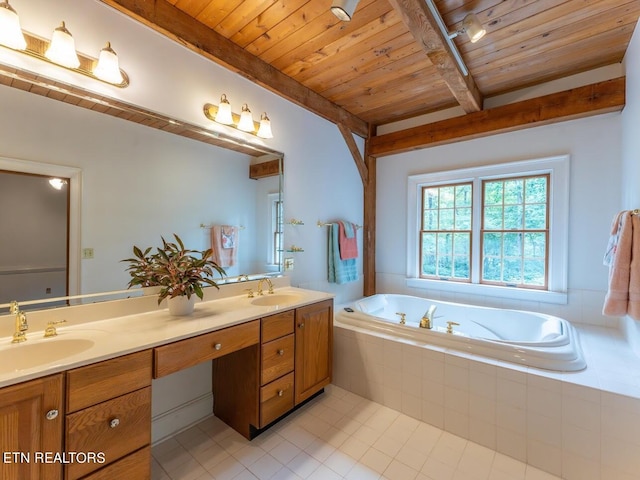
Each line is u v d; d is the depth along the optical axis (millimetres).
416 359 2051
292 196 2771
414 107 3180
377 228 3758
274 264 2625
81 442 1111
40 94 1454
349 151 3434
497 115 2756
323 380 2266
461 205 3258
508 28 1926
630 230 1732
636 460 1410
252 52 2211
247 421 1849
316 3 1730
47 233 1479
